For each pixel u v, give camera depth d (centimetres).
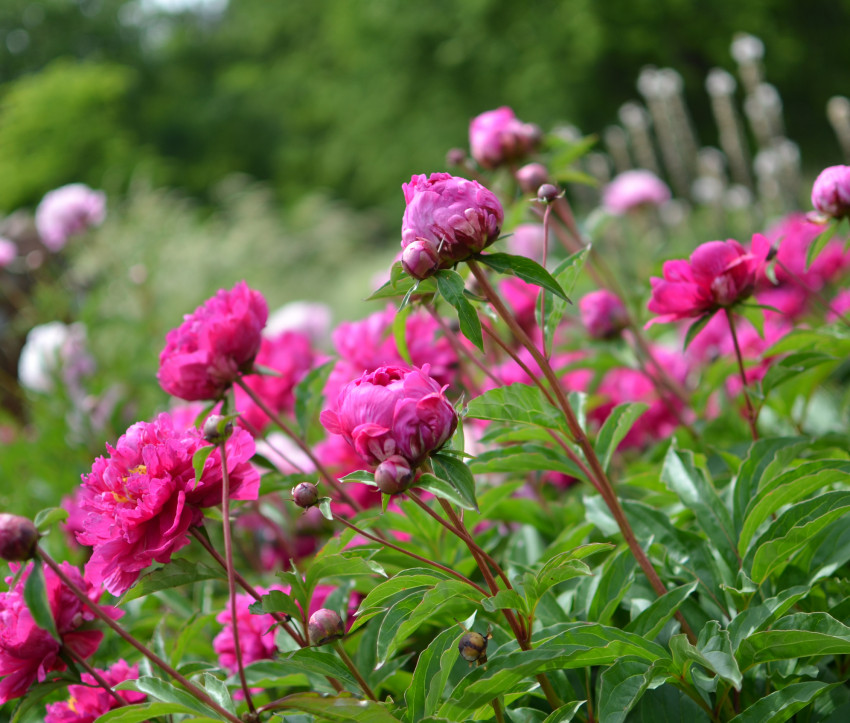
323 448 225
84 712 149
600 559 173
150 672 161
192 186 3125
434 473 124
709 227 831
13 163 2580
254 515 250
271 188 3170
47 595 127
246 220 1625
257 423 238
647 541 162
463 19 2138
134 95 3303
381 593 131
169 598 208
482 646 123
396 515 183
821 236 179
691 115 1931
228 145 3238
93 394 364
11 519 118
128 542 132
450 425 124
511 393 146
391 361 210
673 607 138
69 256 570
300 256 1600
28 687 136
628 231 643
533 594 128
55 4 3425
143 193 1144
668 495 181
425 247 128
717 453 198
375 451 123
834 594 159
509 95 2158
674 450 168
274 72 3325
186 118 3238
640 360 232
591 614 150
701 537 162
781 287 289
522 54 2077
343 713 119
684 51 1914
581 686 151
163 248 920
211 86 3444
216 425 128
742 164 837
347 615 174
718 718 135
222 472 131
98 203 551
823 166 1811
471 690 119
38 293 489
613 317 233
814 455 182
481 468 171
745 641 127
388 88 2434
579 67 1967
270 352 237
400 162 2466
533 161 252
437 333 193
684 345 169
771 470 152
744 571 145
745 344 276
